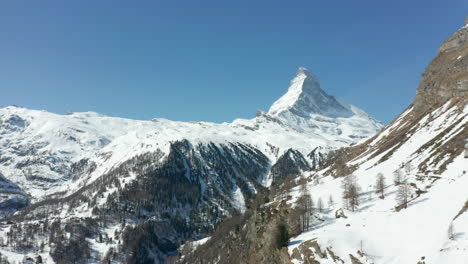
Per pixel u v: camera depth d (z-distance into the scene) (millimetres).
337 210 146875
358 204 149000
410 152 186375
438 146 165500
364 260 108188
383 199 144375
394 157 195750
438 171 145500
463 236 98500
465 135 155000
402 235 114938
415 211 124250
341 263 109875
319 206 151625
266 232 154375
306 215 144000
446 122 190250
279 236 137250
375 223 126938
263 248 150000
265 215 169000
